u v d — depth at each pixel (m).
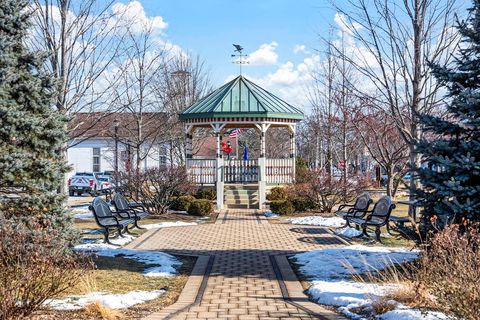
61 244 8.67
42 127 9.65
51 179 9.76
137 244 13.70
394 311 6.64
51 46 13.80
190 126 25.12
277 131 49.84
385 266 9.66
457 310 5.82
